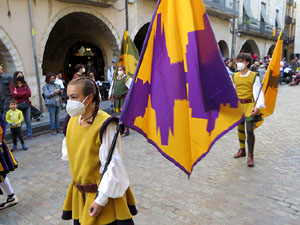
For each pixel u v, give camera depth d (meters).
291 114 8.38
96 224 1.68
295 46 34.38
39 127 6.79
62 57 14.23
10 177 4.16
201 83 1.78
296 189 3.52
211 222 2.85
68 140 1.81
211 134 1.79
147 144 5.63
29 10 8.26
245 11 21.55
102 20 10.56
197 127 1.80
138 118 1.78
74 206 1.86
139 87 1.77
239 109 1.75
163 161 4.64
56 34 13.85
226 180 3.83
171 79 1.79
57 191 3.69
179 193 3.49
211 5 16.08
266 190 3.51
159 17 1.77
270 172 4.07
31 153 5.27
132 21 11.80
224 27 18.89
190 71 1.77
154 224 2.84
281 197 3.32
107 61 12.41
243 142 4.66
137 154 5.02
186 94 1.79
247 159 4.53
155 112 1.82
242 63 4.15
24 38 8.25
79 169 1.74
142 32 16.08
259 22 23.56
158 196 3.43
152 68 1.81
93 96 1.69
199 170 4.20
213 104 1.78
